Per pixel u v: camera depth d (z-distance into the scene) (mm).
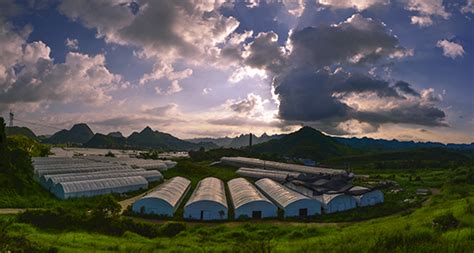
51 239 30594
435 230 25172
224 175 113250
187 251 27797
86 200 58656
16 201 51000
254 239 36188
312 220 54375
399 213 57719
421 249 17109
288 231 40625
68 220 39188
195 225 49312
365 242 21328
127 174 85562
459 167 116938
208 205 54344
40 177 74500
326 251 21688
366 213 58469
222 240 36188
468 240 17938
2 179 55719
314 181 87938
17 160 62906
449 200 59000
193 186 87438
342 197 62906
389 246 19172
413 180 104250
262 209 55812
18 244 24688
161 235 40625
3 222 33375
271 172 111500
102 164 105438
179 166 120188
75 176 72750
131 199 65250
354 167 163500
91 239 33000
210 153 184250
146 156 169875
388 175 121062
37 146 116125
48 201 55312
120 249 28547
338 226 47500
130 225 40906
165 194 58656
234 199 63000
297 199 57719
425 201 68812
